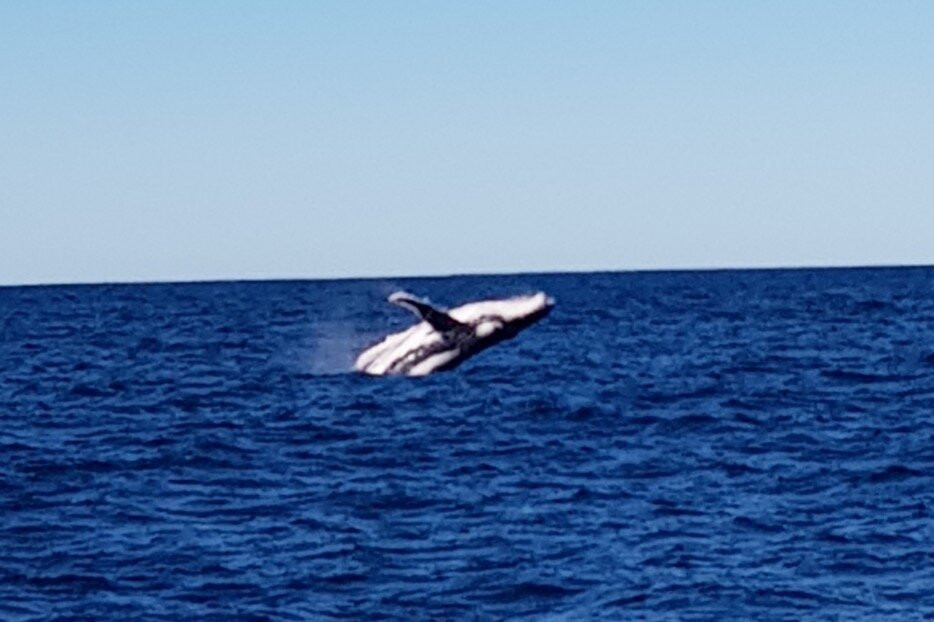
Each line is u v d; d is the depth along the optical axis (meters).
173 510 31.92
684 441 41.72
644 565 26.81
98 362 70.62
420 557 27.52
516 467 37.22
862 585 25.44
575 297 148.62
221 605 24.42
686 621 23.47
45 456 39.28
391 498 33.06
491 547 28.22
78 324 107.38
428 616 23.92
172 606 24.38
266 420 46.72
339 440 42.16
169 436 43.03
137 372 64.69
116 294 191.62
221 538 29.12
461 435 43.12
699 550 27.92
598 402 50.72
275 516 31.25
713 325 95.62
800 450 39.88
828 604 24.31
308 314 123.38
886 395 52.75
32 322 110.56
